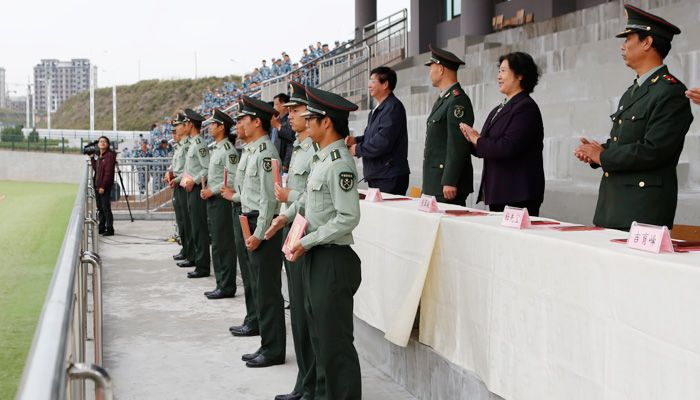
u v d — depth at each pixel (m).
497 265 2.96
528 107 4.02
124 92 74.06
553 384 2.57
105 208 11.49
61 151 36.09
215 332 5.45
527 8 15.20
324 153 3.28
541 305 2.64
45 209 18.03
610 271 2.27
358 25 16.55
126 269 8.35
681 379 1.98
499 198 4.11
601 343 2.31
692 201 4.69
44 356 1.16
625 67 6.49
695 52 6.11
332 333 3.25
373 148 5.04
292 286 3.89
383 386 4.02
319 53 19.30
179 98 69.44
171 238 10.95
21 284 8.13
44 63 175.50
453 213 3.64
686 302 1.97
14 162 35.06
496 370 2.95
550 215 5.70
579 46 8.17
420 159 8.74
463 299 3.26
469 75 10.11
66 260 2.04
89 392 4.10
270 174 4.46
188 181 7.52
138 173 14.54
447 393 3.44
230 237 6.68
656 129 3.06
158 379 4.31
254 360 4.60
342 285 3.24
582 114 6.54
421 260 3.61
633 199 3.14
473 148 4.44
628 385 2.19
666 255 2.18
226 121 6.55
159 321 5.81
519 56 4.07
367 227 4.36
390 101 5.11
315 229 3.28
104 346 5.05
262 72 21.11
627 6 3.28
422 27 18.97
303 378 3.88
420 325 3.71
